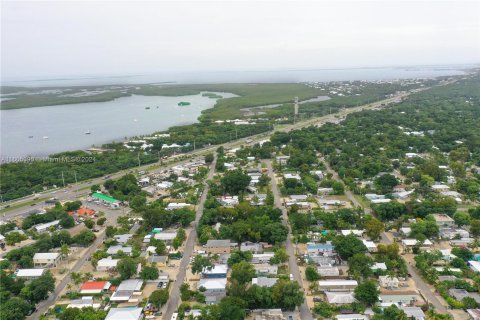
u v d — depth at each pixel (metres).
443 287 143.50
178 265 168.75
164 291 140.38
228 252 177.12
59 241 187.25
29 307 136.12
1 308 130.25
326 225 198.75
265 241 186.62
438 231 187.50
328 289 145.62
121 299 142.38
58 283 157.38
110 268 166.25
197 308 134.88
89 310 133.25
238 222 192.75
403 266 156.75
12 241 189.50
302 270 162.00
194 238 195.12
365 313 131.12
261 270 159.00
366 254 170.12
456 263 160.00
